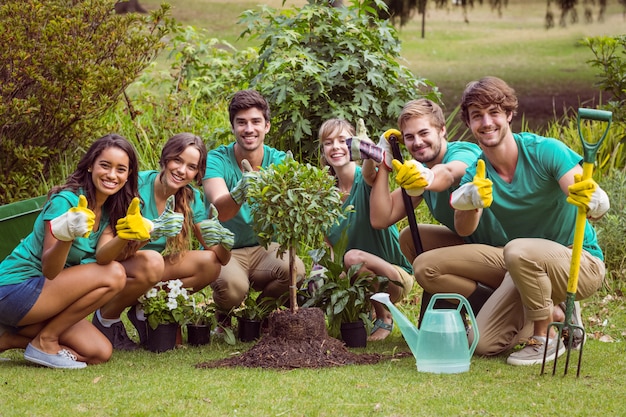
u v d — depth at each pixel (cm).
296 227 392
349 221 469
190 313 443
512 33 2042
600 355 412
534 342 395
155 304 425
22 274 380
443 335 376
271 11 668
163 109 727
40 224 380
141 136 687
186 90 768
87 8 609
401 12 1069
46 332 386
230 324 473
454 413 313
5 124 579
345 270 452
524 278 386
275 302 466
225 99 731
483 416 310
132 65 607
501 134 389
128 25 623
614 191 645
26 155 600
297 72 620
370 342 455
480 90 385
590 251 411
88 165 382
